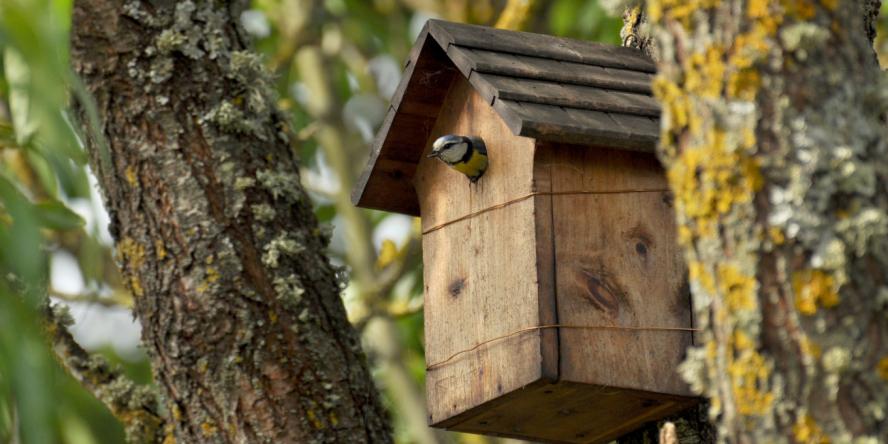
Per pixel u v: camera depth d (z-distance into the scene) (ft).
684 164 14.89
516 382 22.61
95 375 24.06
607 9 17.31
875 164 14.29
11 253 19.56
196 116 23.13
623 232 23.20
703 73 14.67
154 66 23.11
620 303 22.75
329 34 48.32
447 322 25.23
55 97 19.58
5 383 19.07
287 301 22.75
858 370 13.67
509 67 23.81
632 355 22.48
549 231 22.80
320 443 22.27
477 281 24.40
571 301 22.48
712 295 14.61
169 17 23.39
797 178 14.01
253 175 23.34
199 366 22.27
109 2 23.20
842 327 13.76
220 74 23.54
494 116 24.50
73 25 23.11
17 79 20.40
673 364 22.63
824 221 13.96
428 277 26.18
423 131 26.81
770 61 14.33
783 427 13.82
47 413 18.84
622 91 24.64
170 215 22.66
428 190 26.76
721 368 14.47
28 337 19.45
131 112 22.94
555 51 25.44
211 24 23.72
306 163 45.01
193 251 22.49
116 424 32.71
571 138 22.16
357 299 35.86
